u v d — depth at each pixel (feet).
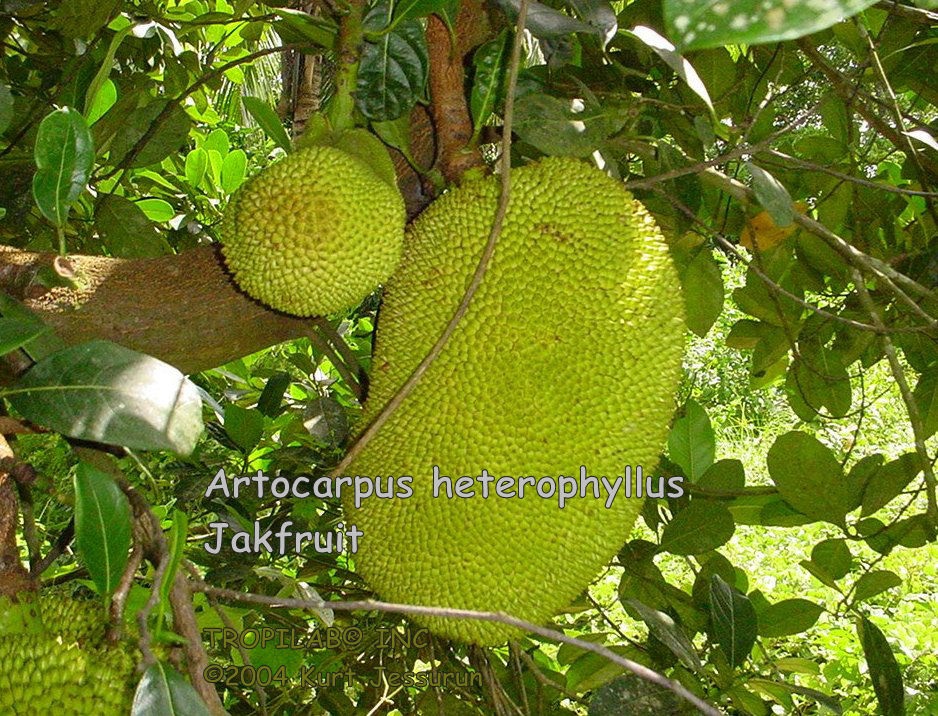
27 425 3.34
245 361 8.32
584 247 4.13
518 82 4.34
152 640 2.65
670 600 5.88
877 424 19.83
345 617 6.57
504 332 4.04
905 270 6.27
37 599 3.25
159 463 8.96
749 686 5.06
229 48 8.80
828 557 5.74
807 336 6.79
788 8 1.09
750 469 18.97
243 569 5.55
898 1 4.97
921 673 10.23
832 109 6.28
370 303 7.99
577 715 6.10
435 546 3.98
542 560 4.02
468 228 4.18
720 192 6.03
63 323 3.98
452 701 5.88
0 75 6.83
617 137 4.87
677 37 1.11
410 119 4.75
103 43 7.11
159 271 4.22
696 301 6.36
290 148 4.42
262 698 4.24
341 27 4.01
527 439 3.99
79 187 3.38
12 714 2.79
